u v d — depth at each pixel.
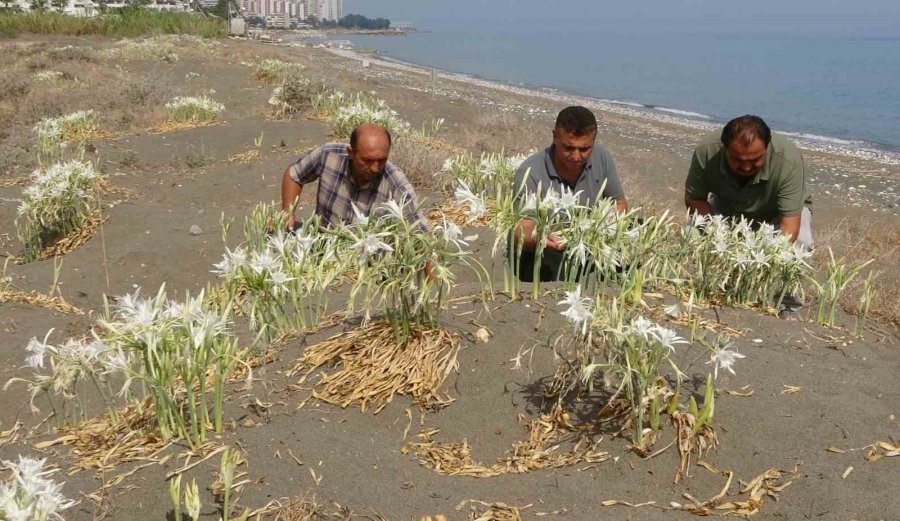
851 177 12.34
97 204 7.15
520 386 3.00
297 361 3.27
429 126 13.00
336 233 3.14
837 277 3.84
